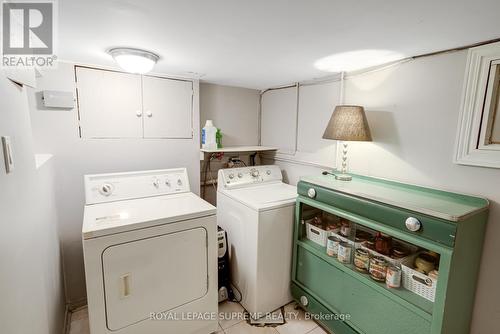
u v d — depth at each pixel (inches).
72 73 70.0
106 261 51.0
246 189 87.6
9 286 28.6
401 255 57.6
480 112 50.4
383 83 67.8
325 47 55.3
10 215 30.4
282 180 103.3
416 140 61.6
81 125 72.6
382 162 69.3
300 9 37.5
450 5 35.5
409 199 53.2
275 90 106.3
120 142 78.9
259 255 69.4
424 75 59.2
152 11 38.6
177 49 57.3
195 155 93.4
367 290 56.8
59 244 69.7
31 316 36.6
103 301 51.3
